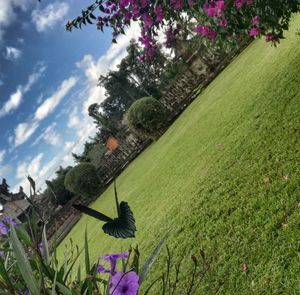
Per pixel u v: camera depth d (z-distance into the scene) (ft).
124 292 4.17
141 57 20.16
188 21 18.02
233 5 15.16
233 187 17.83
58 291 4.60
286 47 35.60
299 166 15.26
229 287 11.43
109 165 81.25
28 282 4.22
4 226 5.94
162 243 4.91
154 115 68.13
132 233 3.53
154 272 15.84
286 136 18.80
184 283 12.91
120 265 17.46
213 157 24.70
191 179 24.59
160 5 16.81
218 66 65.82
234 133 25.70
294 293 9.52
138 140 79.56
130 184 48.19
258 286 10.66
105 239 31.78
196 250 14.92
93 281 4.15
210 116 38.06
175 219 19.71
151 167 44.98
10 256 6.09
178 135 47.60
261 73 35.14
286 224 12.23
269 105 24.86
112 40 18.10
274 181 15.51
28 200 4.56
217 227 15.28
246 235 13.33
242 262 12.08
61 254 37.11
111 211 42.47
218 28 15.80
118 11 17.53
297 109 21.01
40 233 4.67
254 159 19.01
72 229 65.16
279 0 16.51
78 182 77.41
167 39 19.39
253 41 60.64
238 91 36.94
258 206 14.58
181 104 69.21
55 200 4.70
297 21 40.70
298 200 13.15
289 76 26.89
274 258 11.23
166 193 27.27
